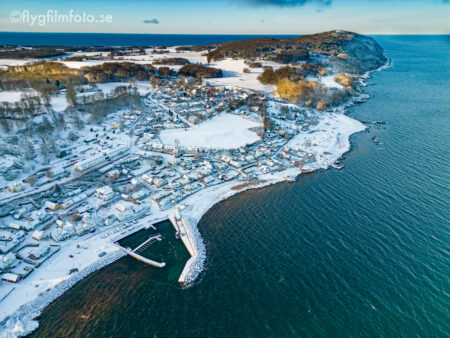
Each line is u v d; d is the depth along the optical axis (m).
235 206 159.75
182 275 114.06
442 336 89.94
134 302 103.19
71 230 134.75
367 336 90.38
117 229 139.38
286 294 105.06
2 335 90.62
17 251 123.50
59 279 111.81
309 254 123.38
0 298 103.12
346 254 122.88
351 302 101.62
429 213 147.75
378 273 113.12
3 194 156.62
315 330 92.50
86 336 91.50
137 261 122.69
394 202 158.12
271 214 151.62
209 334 91.81
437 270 113.81
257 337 90.62
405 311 98.12
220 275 114.00
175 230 141.88
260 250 126.44
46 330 93.56
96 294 106.44
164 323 95.56
